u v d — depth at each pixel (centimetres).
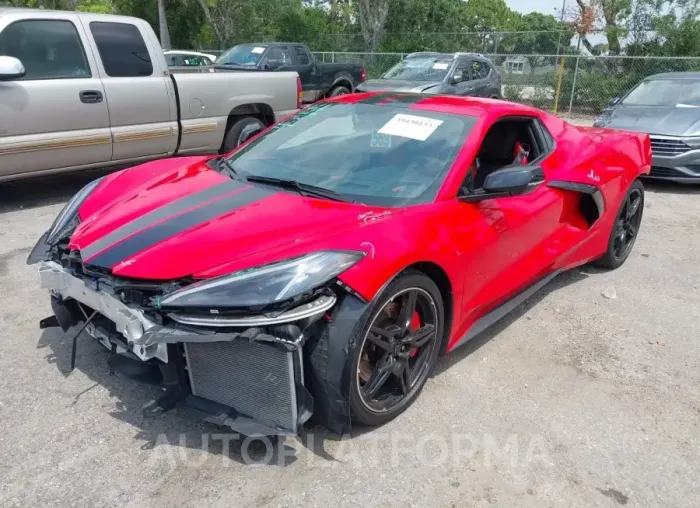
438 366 334
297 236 254
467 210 307
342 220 269
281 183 313
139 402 287
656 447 273
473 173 334
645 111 851
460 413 290
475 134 333
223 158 375
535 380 325
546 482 247
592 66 1697
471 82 1278
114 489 232
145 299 237
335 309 241
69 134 593
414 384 290
